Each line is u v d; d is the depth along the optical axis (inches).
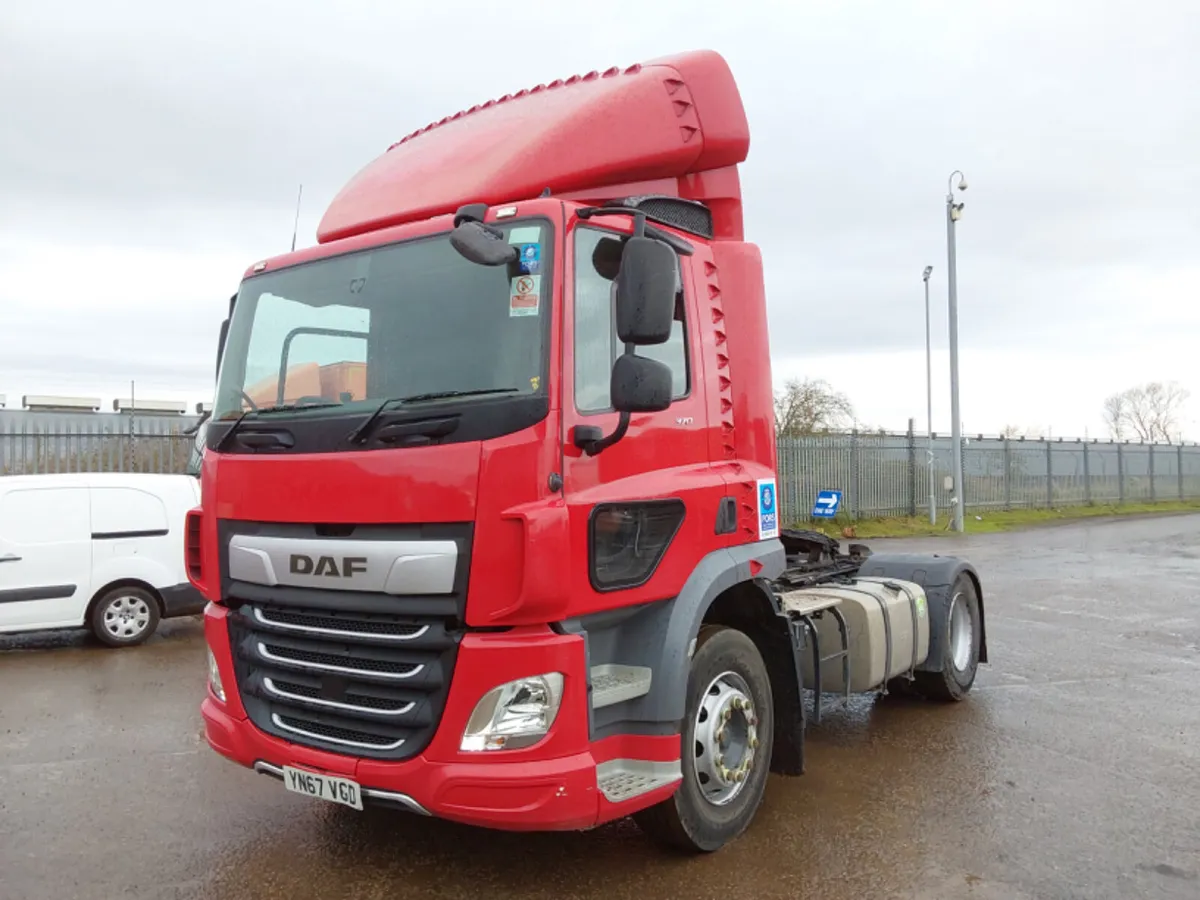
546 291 148.2
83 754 242.4
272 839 185.3
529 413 142.9
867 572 300.0
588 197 183.3
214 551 174.4
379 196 198.8
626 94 187.9
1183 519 1272.1
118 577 392.8
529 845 181.5
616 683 159.2
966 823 191.3
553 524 141.0
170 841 184.5
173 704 294.7
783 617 195.5
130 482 400.5
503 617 139.3
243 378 181.0
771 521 198.1
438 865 172.7
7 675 339.6
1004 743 246.7
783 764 199.2
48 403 586.2
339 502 152.5
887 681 262.5
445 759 141.5
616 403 144.4
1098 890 161.2
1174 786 212.8
